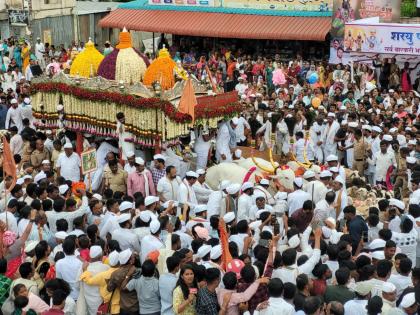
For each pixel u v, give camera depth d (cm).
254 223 1567
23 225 1617
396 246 1480
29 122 2659
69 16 4731
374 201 1925
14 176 1739
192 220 1655
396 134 2384
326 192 1802
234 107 2308
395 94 2897
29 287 1333
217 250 1364
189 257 1349
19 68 4109
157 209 1730
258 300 1245
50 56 4200
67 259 1398
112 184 2053
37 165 2286
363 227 1597
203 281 1276
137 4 4544
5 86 3775
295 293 1233
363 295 1259
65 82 2388
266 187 1891
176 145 2248
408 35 3127
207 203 1869
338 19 3656
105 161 2244
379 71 3312
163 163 2044
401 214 1697
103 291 1343
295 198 1803
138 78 2341
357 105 2861
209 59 4094
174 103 2183
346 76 3394
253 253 1492
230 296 1230
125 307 1348
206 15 4275
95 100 2295
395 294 1266
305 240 1491
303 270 1343
